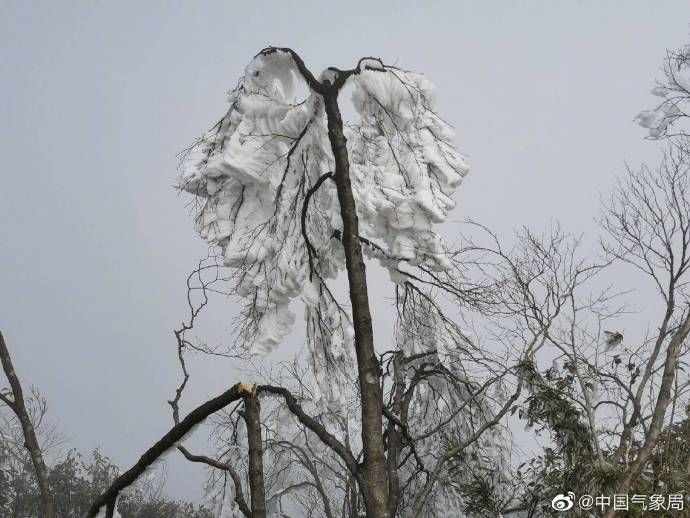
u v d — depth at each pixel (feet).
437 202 32.65
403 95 33.37
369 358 27.32
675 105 38.34
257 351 32.63
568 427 29.96
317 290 34.06
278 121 33.06
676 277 32.45
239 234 32.96
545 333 32.45
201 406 15.57
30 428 29.71
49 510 28.73
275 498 58.70
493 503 36.55
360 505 49.01
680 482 25.25
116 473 81.00
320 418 47.60
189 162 33.86
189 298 33.01
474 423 42.14
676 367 26.35
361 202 32.94
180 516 76.54
